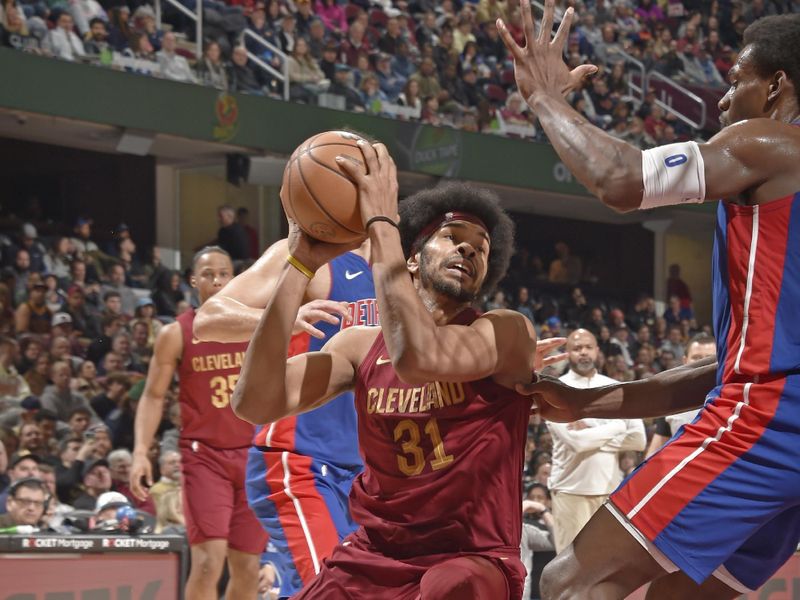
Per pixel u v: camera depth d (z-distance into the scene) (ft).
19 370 32.37
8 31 36.78
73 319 36.19
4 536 12.97
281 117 41.83
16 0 37.68
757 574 9.23
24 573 13.00
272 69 43.39
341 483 12.12
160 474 29.35
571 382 23.15
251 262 41.78
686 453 8.41
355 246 8.46
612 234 64.23
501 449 8.10
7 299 35.65
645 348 51.13
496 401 8.18
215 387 17.40
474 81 51.29
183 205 49.83
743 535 8.22
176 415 31.94
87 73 37.37
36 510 19.06
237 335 11.59
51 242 40.24
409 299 7.68
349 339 8.83
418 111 47.29
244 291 11.85
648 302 57.98
